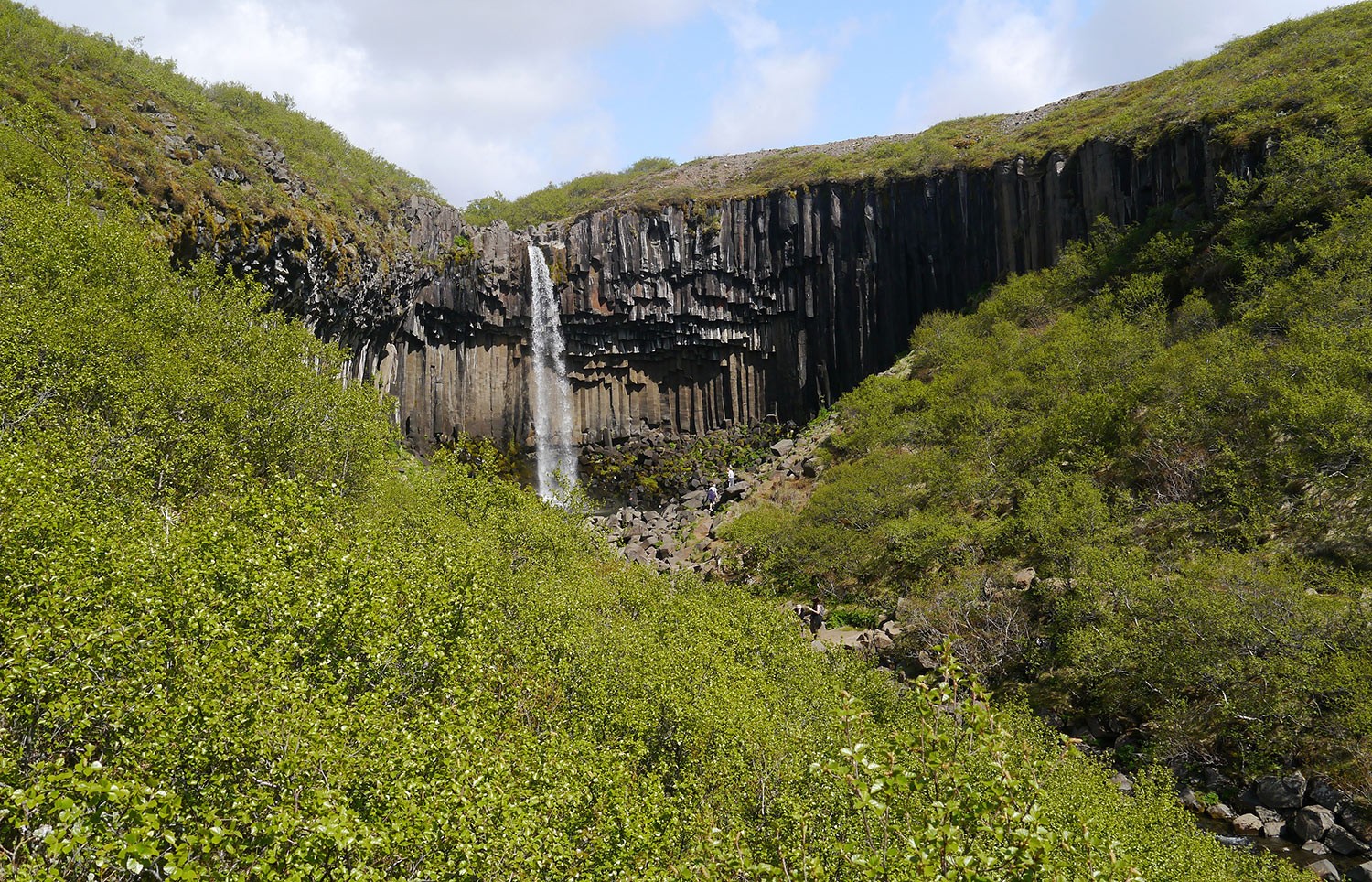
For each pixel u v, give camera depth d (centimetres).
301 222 5194
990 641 3300
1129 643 2775
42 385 1972
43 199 2900
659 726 1788
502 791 1024
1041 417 4534
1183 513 3406
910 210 7150
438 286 7006
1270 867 1917
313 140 6844
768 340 7681
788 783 1448
